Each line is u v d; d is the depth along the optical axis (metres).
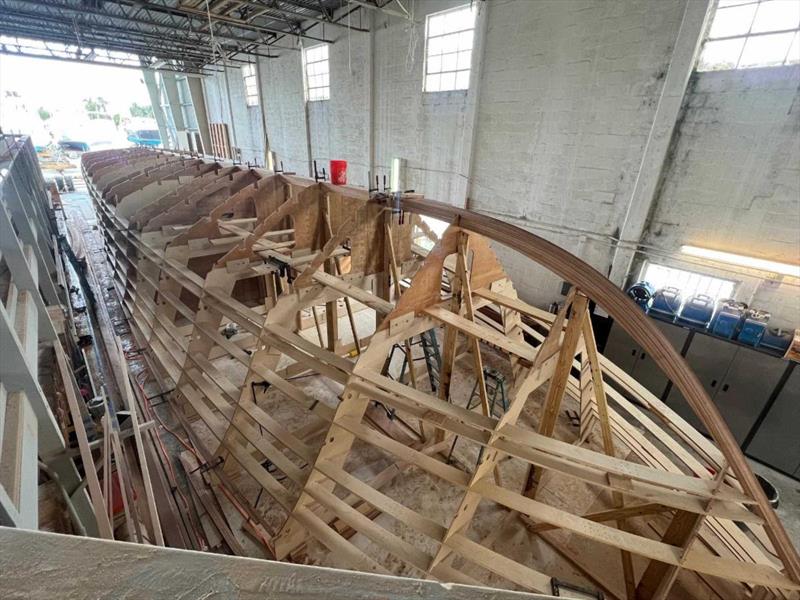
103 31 8.43
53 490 1.87
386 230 3.38
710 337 3.86
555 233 5.08
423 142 6.51
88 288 6.58
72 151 24.67
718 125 3.53
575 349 2.33
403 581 0.46
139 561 0.40
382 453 3.97
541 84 4.66
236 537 3.14
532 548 3.12
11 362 1.46
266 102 10.70
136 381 4.52
